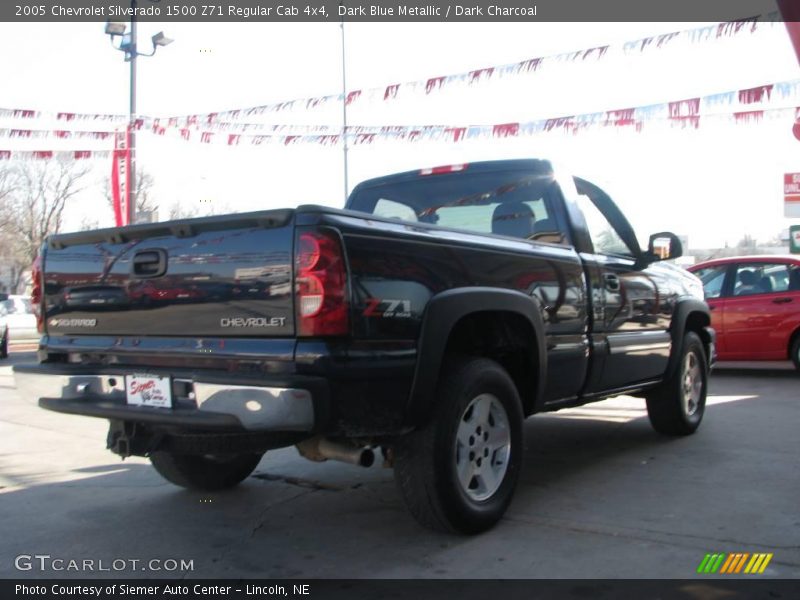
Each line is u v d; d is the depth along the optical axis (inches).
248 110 421.7
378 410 129.3
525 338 164.6
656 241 217.9
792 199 477.1
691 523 155.6
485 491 153.6
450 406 141.6
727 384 363.6
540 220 196.2
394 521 161.5
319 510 170.9
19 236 1305.4
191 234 136.0
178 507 174.6
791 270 377.1
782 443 228.8
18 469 211.5
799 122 314.3
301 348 122.0
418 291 136.6
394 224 136.0
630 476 194.1
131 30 558.9
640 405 308.8
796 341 372.2
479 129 371.2
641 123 339.3
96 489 190.5
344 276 123.4
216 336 132.6
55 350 156.5
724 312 387.9
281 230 125.1
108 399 143.2
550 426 265.1
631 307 207.5
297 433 133.3
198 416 126.8
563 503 171.5
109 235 146.9
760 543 143.3
